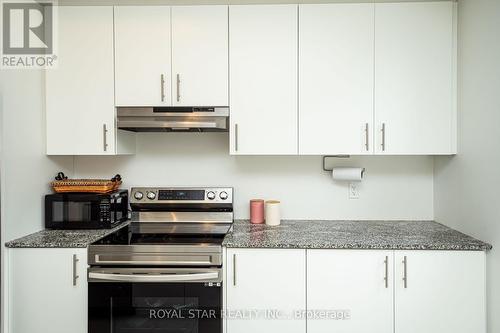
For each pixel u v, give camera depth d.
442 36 1.98
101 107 2.06
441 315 1.74
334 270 1.78
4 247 1.77
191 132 2.38
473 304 1.73
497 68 1.62
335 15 2.00
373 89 2.00
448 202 2.11
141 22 2.04
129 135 2.29
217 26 2.03
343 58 2.01
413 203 2.34
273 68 2.03
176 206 2.26
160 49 2.04
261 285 1.79
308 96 2.02
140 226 2.19
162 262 1.75
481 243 1.73
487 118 1.70
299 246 1.77
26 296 1.79
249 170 2.38
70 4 2.14
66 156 2.34
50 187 2.14
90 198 2.05
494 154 1.65
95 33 2.05
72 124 2.07
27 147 1.92
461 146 1.94
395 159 2.34
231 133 2.04
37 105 2.02
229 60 2.03
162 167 2.40
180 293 1.75
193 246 1.76
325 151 2.03
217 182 2.39
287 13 2.02
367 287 1.77
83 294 1.78
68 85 2.07
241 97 2.04
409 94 1.99
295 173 2.38
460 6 1.95
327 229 2.09
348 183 2.36
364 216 2.36
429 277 1.75
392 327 1.76
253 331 1.79
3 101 1.75
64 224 2.04
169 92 2.04
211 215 2.27
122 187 2.40
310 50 2.01
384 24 1.99
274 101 2.03
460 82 1.95
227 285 1.79
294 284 1.79
